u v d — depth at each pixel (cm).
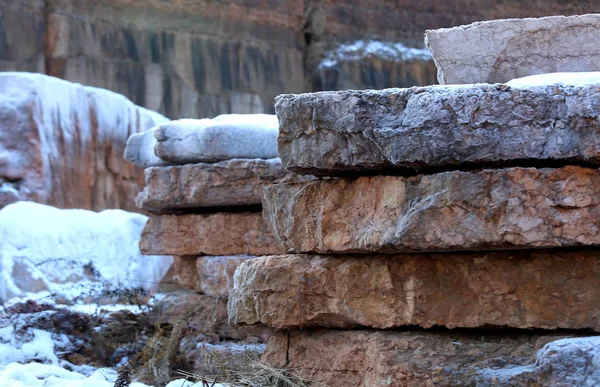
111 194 1752
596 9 2359
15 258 1052
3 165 1543
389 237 440
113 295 947
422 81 2347
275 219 500
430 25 2370
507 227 421
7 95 1584
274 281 492
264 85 2239
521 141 427
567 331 442
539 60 528
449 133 431
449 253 459
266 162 713
